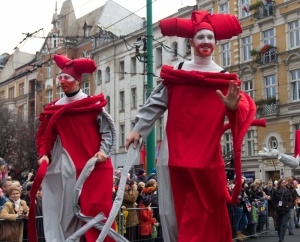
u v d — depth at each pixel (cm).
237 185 364
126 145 389
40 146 506
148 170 1466
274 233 1396
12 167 3488
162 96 396
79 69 518
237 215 1170
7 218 736
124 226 898
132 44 3694
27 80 5303
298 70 2825
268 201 1434
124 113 3759
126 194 938
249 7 3073
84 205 490
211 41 396
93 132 511
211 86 383
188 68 400
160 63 3400
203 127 381
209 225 374
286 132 2836
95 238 470
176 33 398
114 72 3878
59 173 504
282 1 2902
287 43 2877
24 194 907
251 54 3019
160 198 388
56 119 501
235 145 364
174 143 384
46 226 499
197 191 373
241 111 373
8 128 3641
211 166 375
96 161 489
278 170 2798
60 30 4669
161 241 991
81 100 506
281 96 2889
